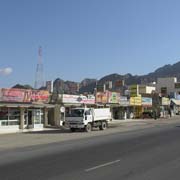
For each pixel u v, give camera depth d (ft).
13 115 148.77
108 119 159.12
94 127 152.35
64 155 64.95
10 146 89.15
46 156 64.18
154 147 75.15
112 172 45.47
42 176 43.52
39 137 116.78
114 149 73.00
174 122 211.20
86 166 50.90
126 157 59.98
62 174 44.62
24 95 153.48
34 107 159.74
